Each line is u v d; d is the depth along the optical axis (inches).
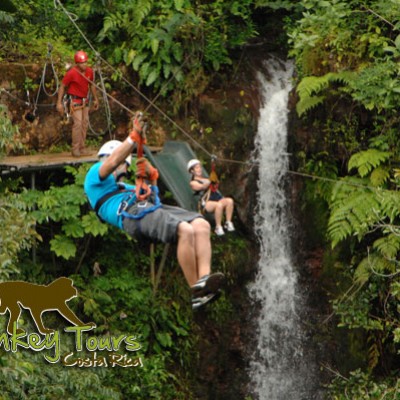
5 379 438.0
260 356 649.6
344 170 636.7
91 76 617.3
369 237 615.2
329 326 636.7
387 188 596.4
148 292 622.2
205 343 640.4
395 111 582.6
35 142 642.2
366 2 632.4
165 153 608.7
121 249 627.2
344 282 627.5
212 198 569.9
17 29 652.1
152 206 353.1
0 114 501.0
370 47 603.5
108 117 645.9
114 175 374.6
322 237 644.7
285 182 655.8
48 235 607.2
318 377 637.9
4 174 591.2
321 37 625.6
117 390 579.2
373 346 603.2
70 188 582.6
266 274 657.0
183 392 624.4
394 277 569.0
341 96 614.9
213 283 336.2
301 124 648.4
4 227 474.9
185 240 343.9
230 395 643.5
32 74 639.8
